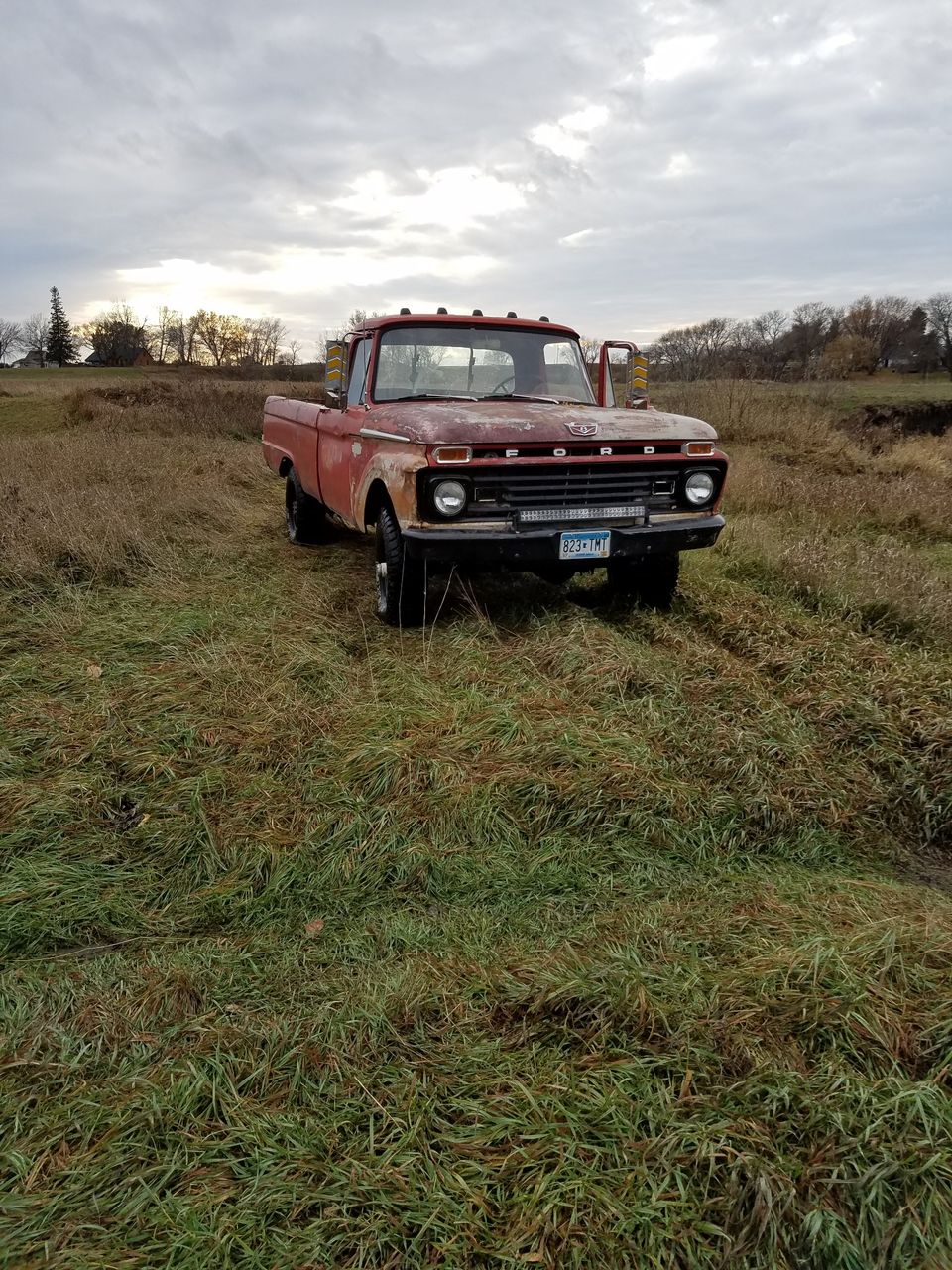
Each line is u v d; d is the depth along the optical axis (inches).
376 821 124.6
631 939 100.0
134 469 397.7
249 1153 72.4
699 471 188.4
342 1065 81.6
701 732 148.3
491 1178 68.7
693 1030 82.4
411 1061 82.3
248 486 409.7
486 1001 90.2
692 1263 62.2
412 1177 69.1
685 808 129.0
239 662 174.7
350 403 232.2
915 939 93.6
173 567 241.6
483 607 200.8
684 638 191.3
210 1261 62.7
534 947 101.2
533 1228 64.2
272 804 130.0
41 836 121.6
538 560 177.0
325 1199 67.4
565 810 127.7
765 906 107.3
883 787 139.3
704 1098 74.1
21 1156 71.8
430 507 171.9
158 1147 73.4
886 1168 66.2
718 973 91.1
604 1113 73.4
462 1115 75.4
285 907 111.7
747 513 352.2
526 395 223.1
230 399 763.4
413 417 179.9
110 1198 68.5
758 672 178.2
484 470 173.0
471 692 157.9
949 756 143.6
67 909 107.7
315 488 260.4
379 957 101.1
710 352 1023.6
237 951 102.5
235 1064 82.4
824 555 255.4
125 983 95.9
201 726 149.4
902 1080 73.9
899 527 349.7
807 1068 77.1
